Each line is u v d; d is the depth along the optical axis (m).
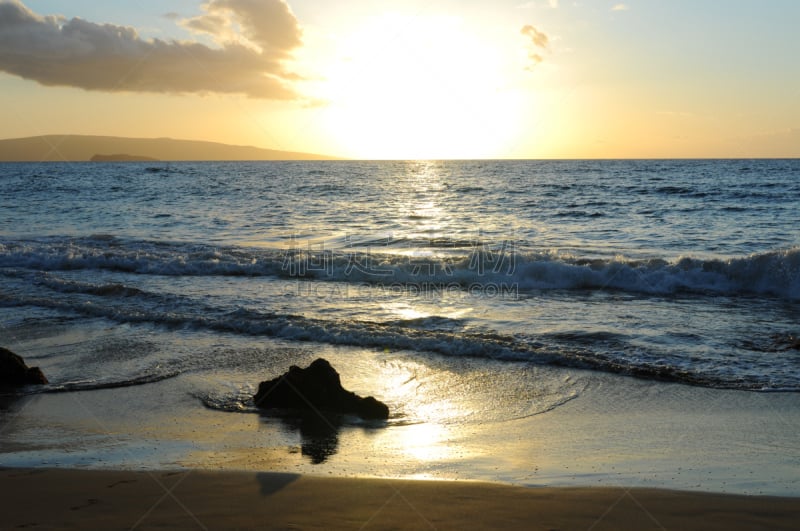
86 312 11.15
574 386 7.26
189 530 3.70
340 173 92.31
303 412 6.41
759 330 9.75
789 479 4.60
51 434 5.70
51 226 25.98
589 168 94.69
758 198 35.94
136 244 20.23
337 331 9.50
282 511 3.99
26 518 3.86
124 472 4.70
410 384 7.40
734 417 6.16
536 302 12.20
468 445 5.47
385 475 4.70
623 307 11.70
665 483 4.53
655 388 7.12
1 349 7.46
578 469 4.84
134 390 7.11
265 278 14.98
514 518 3.90
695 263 14.13
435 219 28.52
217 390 7.11
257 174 89.00
